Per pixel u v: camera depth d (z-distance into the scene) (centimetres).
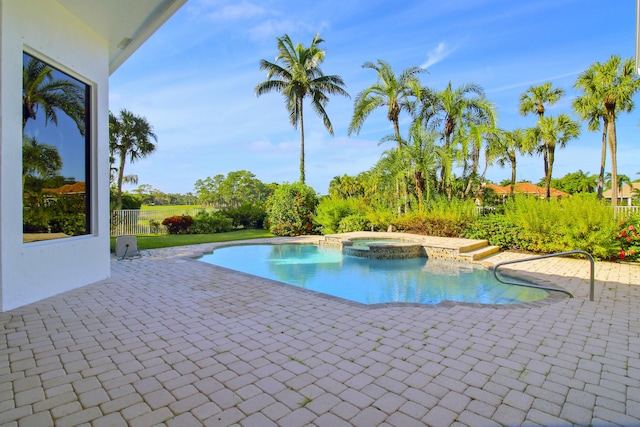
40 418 221
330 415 224
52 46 518
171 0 542
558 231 875
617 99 2123
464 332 371
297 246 1245
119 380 270
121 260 861
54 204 535
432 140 1418
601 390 255
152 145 2272
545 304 475
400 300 625
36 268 492
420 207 1316
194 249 1076
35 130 499
